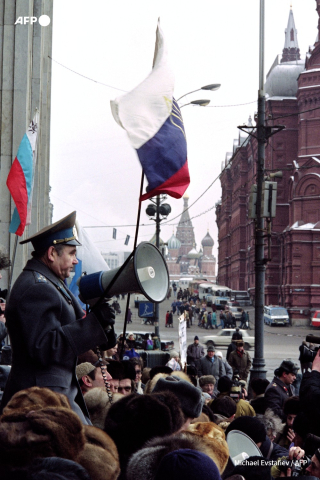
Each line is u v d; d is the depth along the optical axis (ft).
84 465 7.16
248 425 14.43
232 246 360.69
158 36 12.51
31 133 29.53
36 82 54.08
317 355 14.32
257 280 61.36
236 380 37.50
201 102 73.97
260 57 63.72
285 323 223.71
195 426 10.77
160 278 11.47
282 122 278.46
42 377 10.74
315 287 239.91
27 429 6.44
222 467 8.61
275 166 278.87
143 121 11.52
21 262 45.19
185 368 26.91
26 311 10.80
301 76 263.29
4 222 44.83
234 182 357.61
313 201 246.88
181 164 11.59
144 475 7.50
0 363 20.74
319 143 257.75
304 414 14.30
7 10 45.91
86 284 11.27
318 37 266.16
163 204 87.97
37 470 5.80
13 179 29.04
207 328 205.77
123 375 16.60
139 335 101.81
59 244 11.57
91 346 10.80
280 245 267.18
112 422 9.52
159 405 9.55
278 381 27.58
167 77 12.08
